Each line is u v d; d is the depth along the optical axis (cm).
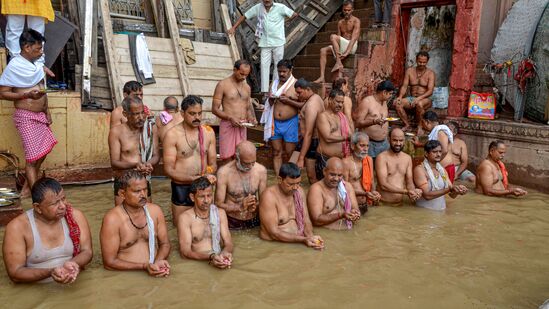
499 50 877
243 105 631
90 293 339
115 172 496
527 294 356
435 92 848
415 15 964
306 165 666
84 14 775
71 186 644
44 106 565
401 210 564
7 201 492
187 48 848
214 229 408
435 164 577
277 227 446
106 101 754
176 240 450
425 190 565
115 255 373
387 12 895
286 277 374
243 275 375
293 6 1006
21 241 338
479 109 783
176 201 481
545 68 750
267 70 891
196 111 462
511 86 828
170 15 856
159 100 786
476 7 769
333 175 473
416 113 822
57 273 321
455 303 339
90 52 728
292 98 662
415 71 828
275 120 678
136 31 866
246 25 988
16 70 534
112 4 883
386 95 636
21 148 621
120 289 346
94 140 674
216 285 357
